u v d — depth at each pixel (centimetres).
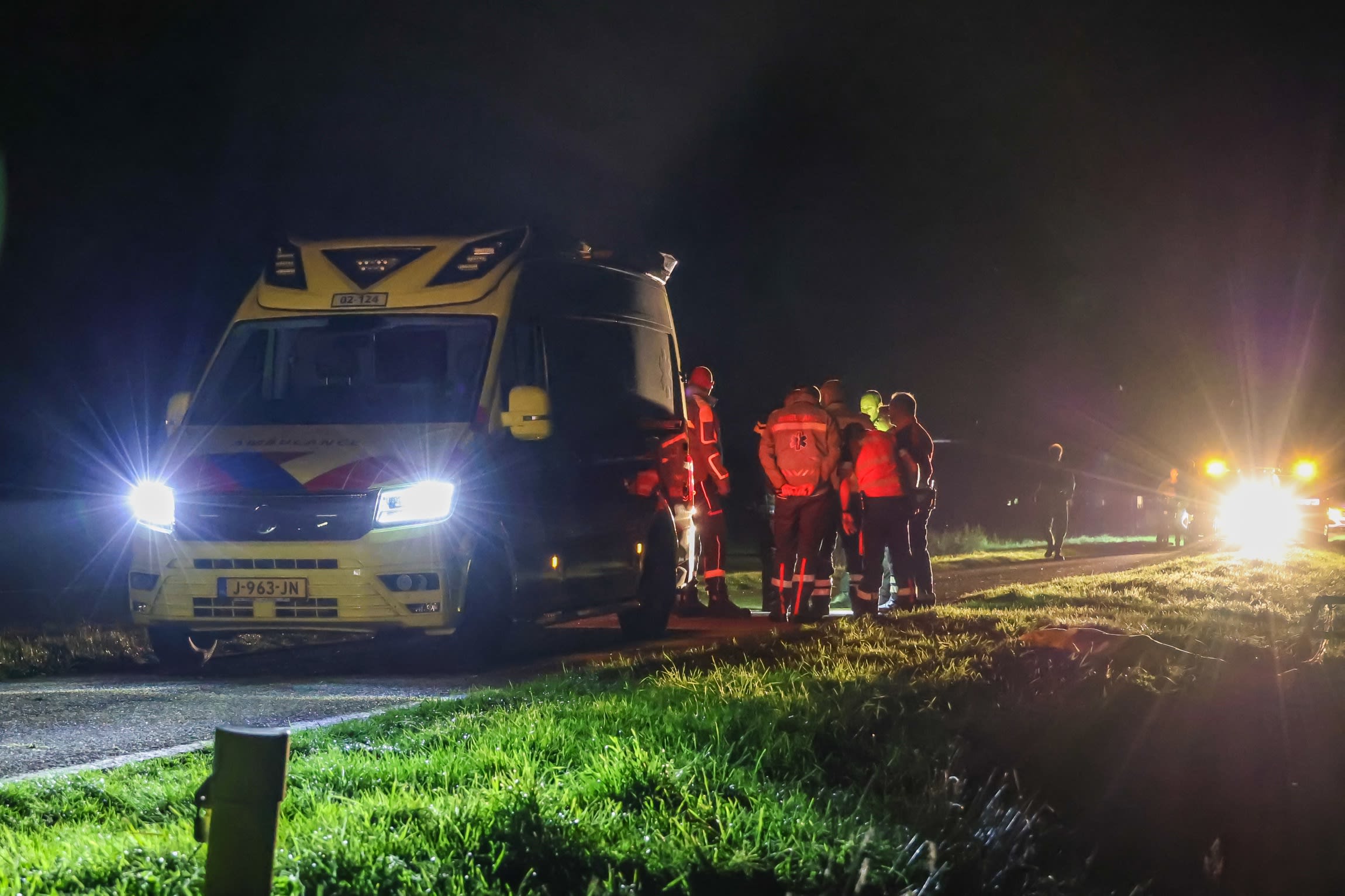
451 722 712
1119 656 968
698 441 1510
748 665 906
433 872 454
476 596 1069
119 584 1820
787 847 508
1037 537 3472
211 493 1054
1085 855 611
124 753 732
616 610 1262
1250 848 651
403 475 1041
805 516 1402
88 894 434
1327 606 1266
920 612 1270
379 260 1162
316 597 1035
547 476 1145
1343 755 750
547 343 1172
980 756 693
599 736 652
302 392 1138
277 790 389
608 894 455
